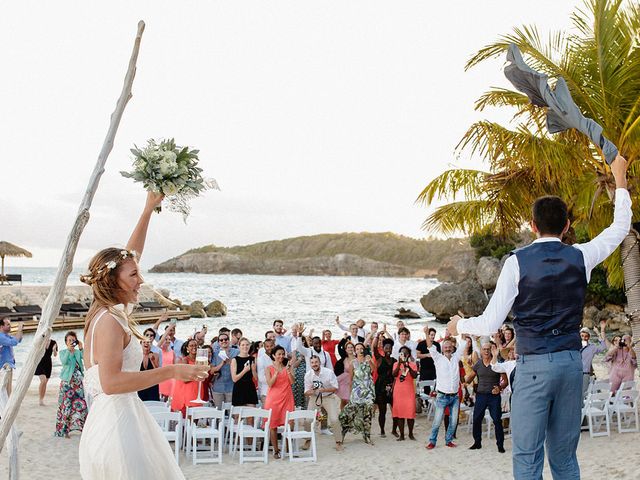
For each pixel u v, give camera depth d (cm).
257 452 1162
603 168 1137
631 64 1055
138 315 4572
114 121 227
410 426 1299
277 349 1162
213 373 1263
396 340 1600
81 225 221
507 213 1456
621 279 1408
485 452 1157
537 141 1189
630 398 1312
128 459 280
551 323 313
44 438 1222
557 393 313
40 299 4622
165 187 299
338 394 1396
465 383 1367
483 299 5309
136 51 230
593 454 1048
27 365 219
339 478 1002
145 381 272
